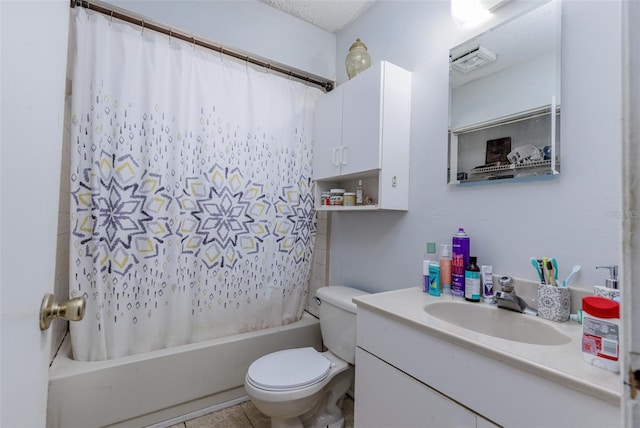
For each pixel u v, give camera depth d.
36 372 0.54
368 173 1.63
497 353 0.72
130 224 1.52
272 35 1.94
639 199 0.27
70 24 1.41
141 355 1.51
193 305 1.72
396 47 1.69
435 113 1.45
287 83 2.02
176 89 1.64
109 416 1.38
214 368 1.66
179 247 1.65
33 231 0.52
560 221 1.02
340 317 1.58
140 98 1.55
